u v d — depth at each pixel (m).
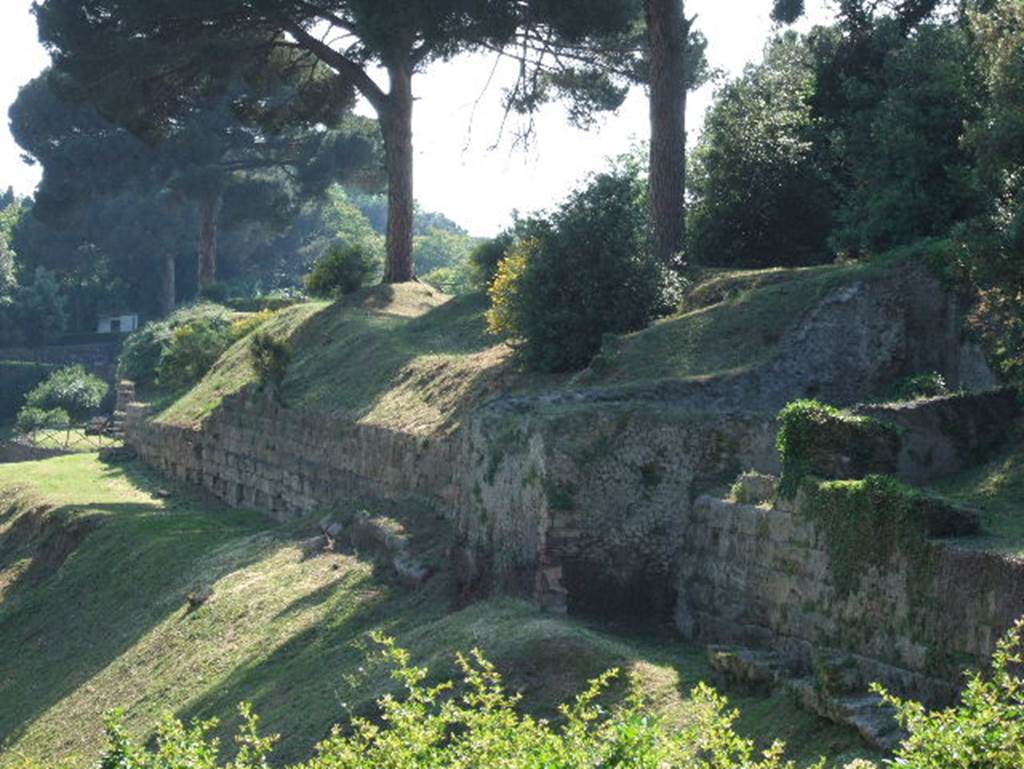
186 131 67.25
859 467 16.69
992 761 9.02
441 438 26.66
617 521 18.92
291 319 45.09
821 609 15.49
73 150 69.25
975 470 17.97
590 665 16.30
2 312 89.44
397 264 45.38
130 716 22.59
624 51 42.88
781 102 33.34
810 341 22.33
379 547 24.95
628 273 27.28
